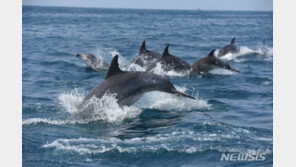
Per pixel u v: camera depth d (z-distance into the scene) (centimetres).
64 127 952
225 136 885
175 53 2453
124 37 3712
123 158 768
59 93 1320
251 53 2453
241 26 6319
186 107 1140
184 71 1722
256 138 877
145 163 748
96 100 1050
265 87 1448
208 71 1738
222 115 1066
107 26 5691
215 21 8650
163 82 1153
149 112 1080
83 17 9769
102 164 742
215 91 1373
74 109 1111
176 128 944
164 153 788
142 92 1112
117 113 1043
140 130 931
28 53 2312
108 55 2439
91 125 968
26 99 1213
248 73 1758
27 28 4612
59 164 738
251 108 1148
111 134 903
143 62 1897
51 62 1980
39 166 728
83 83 1509
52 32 4166
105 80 1102
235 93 1348
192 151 798
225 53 2348
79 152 794
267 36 4100
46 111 1087
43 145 830
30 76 1606
